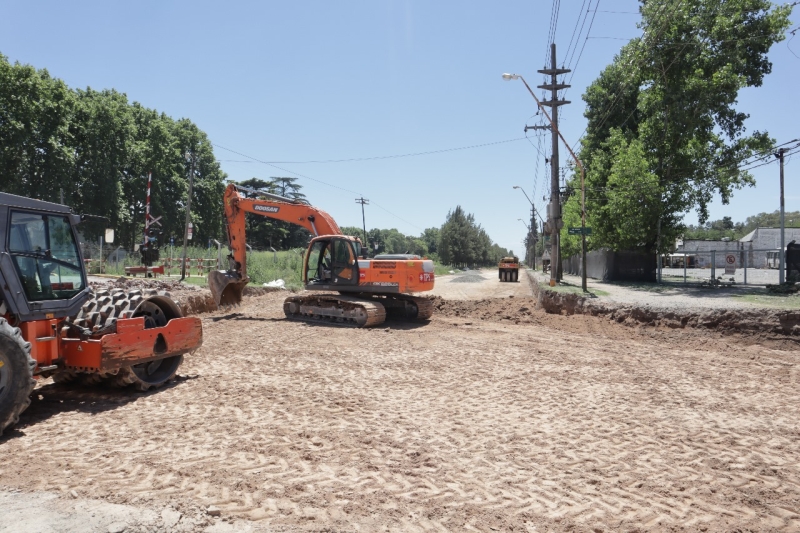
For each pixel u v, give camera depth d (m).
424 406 7.39
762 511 4.44
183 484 4.66
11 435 5.95
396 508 4.32
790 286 18.23
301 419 6.66
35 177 35.00
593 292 19.11
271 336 13.39
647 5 23.03
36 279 6.67
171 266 29.44
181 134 49.81
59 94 35.19
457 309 19.25
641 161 23.25
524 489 4.77
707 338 12.91
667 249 25.94
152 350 7.86
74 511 4.06
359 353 11.37
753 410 7.36
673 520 4.27
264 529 3.89
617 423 6.72
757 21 21.89
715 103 22.27
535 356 11.17
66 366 7.19
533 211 68.06
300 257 37.34
